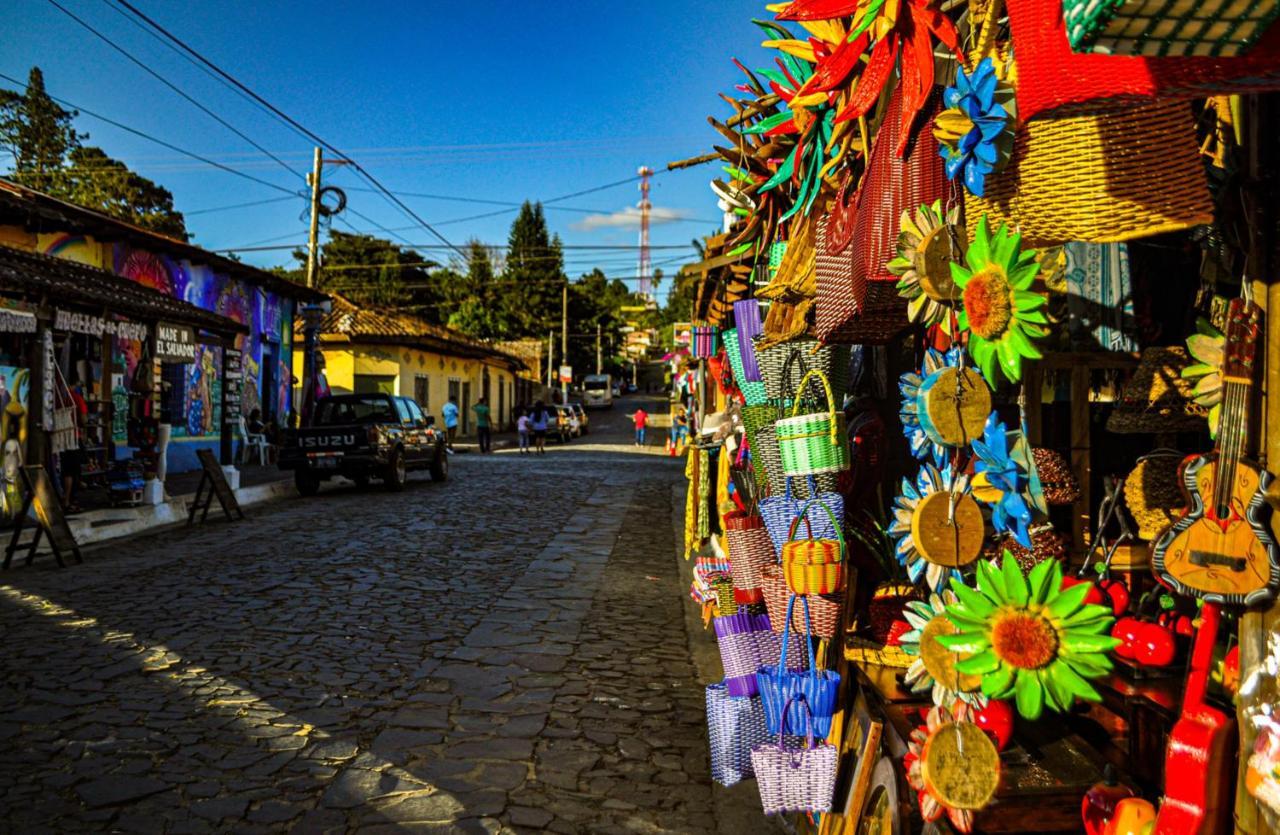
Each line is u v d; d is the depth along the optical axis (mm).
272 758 4125
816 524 3230
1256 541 1605
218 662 5559
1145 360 2820
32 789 3729
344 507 13844
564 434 38062
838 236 3205
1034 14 1576
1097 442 3727
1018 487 2346
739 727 3557
